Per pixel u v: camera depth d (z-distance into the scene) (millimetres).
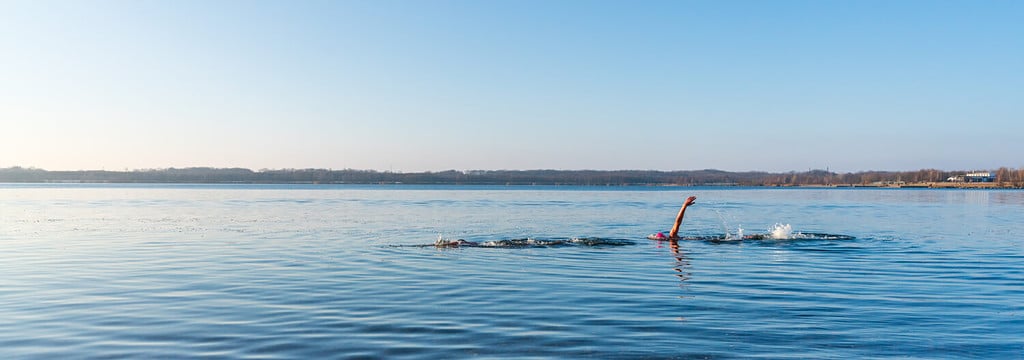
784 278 16734
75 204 64875
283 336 11062
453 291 14992
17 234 29953
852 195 113500
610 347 10289
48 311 12992
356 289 15281
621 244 24984
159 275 17500
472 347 10352
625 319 12141
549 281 16344
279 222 38688
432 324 11844
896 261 19984
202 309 13156
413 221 40062
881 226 36281
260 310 13047
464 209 56688
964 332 11031
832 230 33375
